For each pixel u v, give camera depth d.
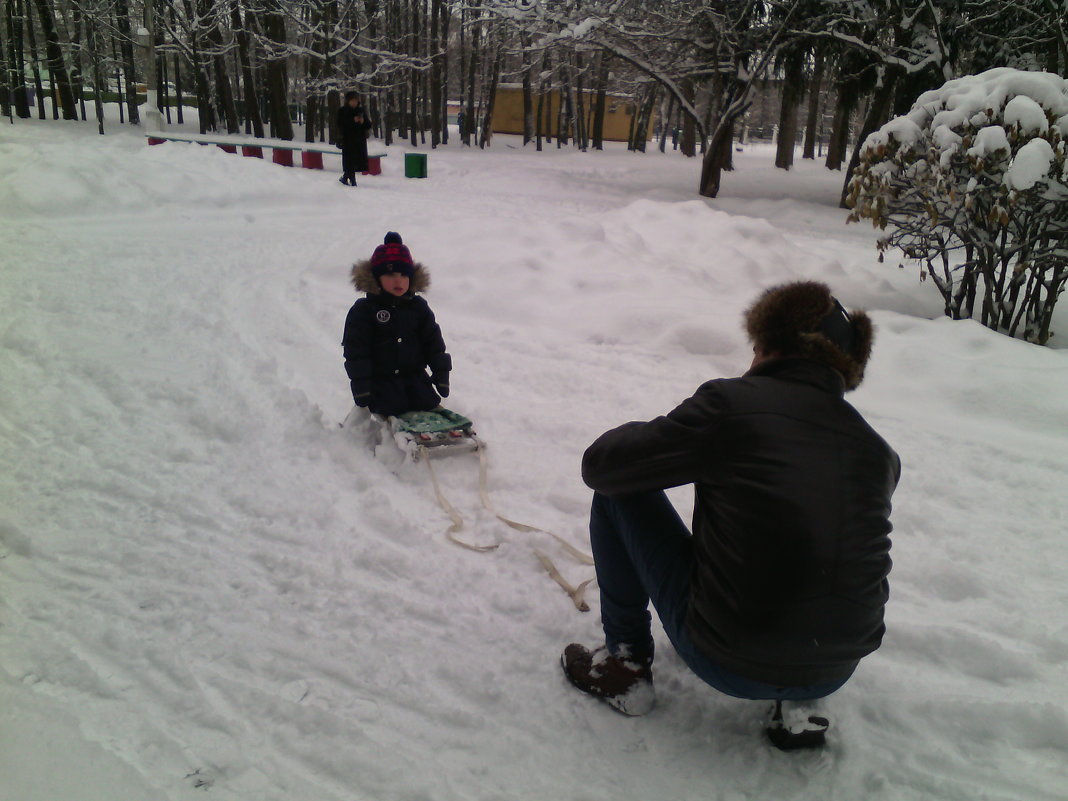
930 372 5.02
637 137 35.22
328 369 5.02
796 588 1.70
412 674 2.39
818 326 1.88
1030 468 3.93
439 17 30.80
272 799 1.88
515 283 6.67
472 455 3.89
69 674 2.24
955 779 2.05
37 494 3.27
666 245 8.38
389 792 1.94
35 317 5.46
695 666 1.94
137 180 10.28
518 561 3.05
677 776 2.05
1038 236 5.79
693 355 5.53
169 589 2.71
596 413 4.52
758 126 64.94
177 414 4.18
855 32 16.08
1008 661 2.48
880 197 6.20
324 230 9.64
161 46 24.56
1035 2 11.81
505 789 1.98
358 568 2.95
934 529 3.37
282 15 23.77
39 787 1.85
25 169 9.56
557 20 16.52
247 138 18.62
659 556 2.05
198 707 2.16
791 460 1.73
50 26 25.56
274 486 3.53
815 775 2.05
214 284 6.80
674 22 16.30
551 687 2.37
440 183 16.66
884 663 2.54
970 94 5.62
